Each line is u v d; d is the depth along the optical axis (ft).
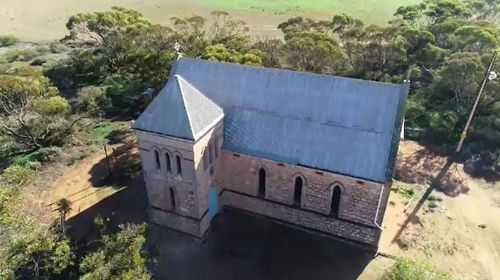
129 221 150.92
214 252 139.03
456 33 242.58
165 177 134.10
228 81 144.56
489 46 224.74
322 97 134.82
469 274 130.82
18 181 152.05
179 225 144.05
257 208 151.33
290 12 408.87
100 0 450.30
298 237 144.87
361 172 126.93
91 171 178.91
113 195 164.25
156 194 140.67
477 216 153.89
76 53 296.51
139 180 172.55
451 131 197.26
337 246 141.28
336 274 131.23
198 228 140.67
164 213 143.74
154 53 228.84
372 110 129.90
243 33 301.63
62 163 183.42
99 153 191.21
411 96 223.71
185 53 235.20
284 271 132.36
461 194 165.07
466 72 197.67
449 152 190.19
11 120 196.24
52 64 287.07
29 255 115.75
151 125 125.29
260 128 139.13
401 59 247.70
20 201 139.44
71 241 136.05
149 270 127.85
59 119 200.23
